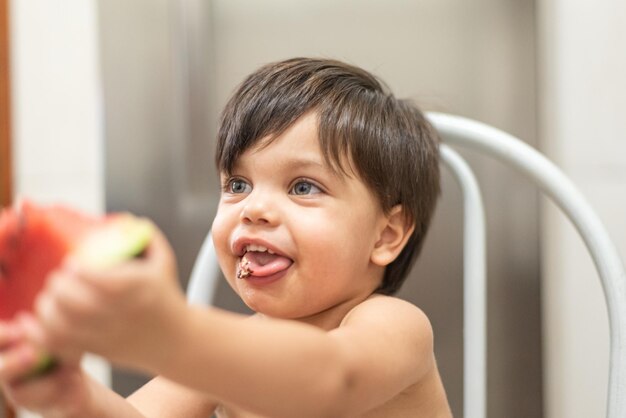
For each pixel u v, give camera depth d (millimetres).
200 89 1139
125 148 1158
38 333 252
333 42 1109
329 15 1111
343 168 576
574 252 1042
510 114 1067
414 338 490
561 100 1052
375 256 613
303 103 587
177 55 1143
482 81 1075
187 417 637
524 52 1063
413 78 1090
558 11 1054
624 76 1033
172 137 1146
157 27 1146
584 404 1040
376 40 1101
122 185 1160
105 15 1156
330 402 356
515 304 1062
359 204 585
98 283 248
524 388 1061
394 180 620
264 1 1125
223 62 1135
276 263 558
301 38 1117
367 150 593
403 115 656
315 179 568
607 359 1033
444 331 1068
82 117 1190
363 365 395
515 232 1062
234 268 581
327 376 354
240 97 611
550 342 1053
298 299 563
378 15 1100
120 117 1159
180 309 281
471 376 755
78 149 1193
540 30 1059
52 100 1199
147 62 1150
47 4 1197
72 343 255
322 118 581
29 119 1209
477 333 757
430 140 691
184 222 1145
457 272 1064
